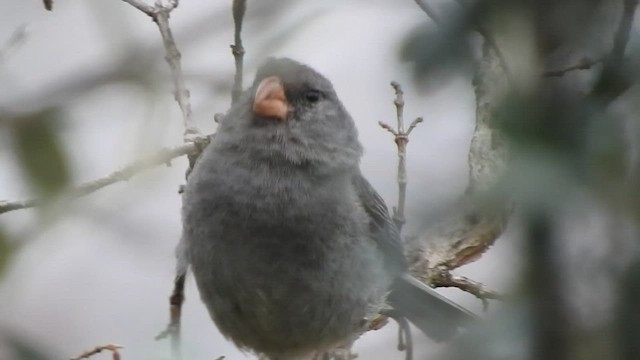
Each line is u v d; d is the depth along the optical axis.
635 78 1.31
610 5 1.30
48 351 1.76
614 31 1.33
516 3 1.27
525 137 1.27
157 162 1.77
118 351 1.78
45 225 1.75
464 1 1.31
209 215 1.86
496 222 1.46
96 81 1.76
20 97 1.75
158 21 1.82
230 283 1.86
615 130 1.27
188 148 1.85
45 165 1.75
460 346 1.36
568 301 1.26
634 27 1.34
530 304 1.27
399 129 1.83
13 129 1.75
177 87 1.83
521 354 1.28
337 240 1.86
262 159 1.86
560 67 1.31
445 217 1.42
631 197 1.25
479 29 1.31
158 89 1.77
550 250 1.25
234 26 1.80
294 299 1.86
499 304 1.36
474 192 1.41
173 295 1.86
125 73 1.76
